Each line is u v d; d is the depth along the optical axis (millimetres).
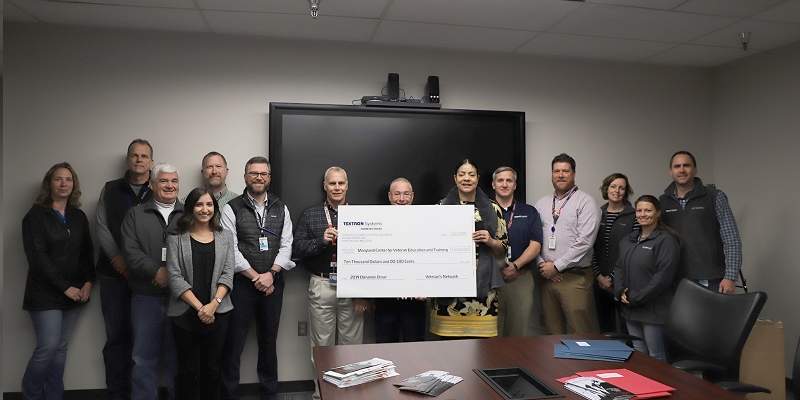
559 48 3908
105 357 3270
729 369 2008
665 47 3873
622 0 3008
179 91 3555
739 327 1994
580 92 4164
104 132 3453
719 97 4391
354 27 3451
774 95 3904
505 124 3936
